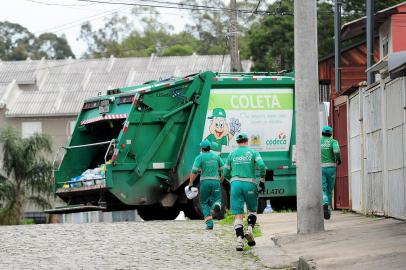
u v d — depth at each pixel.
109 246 18.58
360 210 24.14
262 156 28.92
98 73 78.81
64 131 71.62
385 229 18.39
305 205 19.20
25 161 57.84
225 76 28.61
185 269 15.07
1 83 76.44
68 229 22.42
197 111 28.19
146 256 16.89
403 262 13.16
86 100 29.81
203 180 22.28
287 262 15.31
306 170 19.23
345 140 26.39
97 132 30.06
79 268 15.34
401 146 19.95
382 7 58.03
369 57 32.84
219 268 15.15
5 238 20.38
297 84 19.42
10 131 58.47
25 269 15.33
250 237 17.80
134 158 27.56
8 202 57.34
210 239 19.81
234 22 41.84
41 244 19.11
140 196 27.64
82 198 29.59
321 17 66.50
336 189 27.56
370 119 23.12
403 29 41.47
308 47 19.38
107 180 27.16
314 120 19.31
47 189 58.56
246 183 17.89
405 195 19.61
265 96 29.03
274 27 69.25
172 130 28.05
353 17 63.59
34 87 77.00
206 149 22.31
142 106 27.72
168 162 28.00
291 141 29.23
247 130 28.78
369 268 12.94
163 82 29.34
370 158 23.12
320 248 16.31
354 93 24.94
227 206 27.58
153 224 24.12
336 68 38.56
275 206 30.62
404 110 19.61
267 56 70.75
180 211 30.81
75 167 29.95
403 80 19.66
